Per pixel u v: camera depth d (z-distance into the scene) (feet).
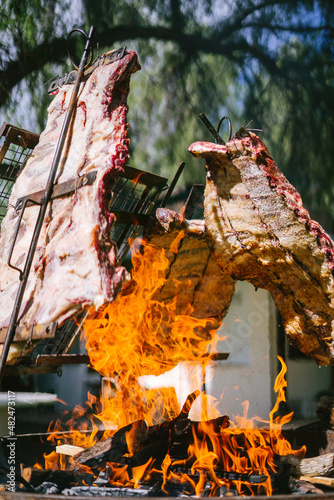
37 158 12.53
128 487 10.73
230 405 23.58
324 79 34.24
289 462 12.45
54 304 10.02
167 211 12.08
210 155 11.62
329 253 11.75
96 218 9.82
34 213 11.89
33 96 27.84
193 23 32.50
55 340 13.47
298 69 34.17
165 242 13.07
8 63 27.66
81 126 11.58
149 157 30.40
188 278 14.02
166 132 30.83
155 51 31.63
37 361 12.14
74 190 10.66
